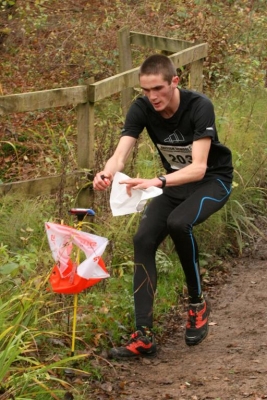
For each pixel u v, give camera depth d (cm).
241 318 570
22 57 1209
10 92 1108
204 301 513
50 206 636
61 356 468
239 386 442
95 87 649
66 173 641
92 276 459
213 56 1065
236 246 717
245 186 768
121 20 1209
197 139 468
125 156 489
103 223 629
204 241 687
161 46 946
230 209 726
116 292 576
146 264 495
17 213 608
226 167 501
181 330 552
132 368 483
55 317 500
